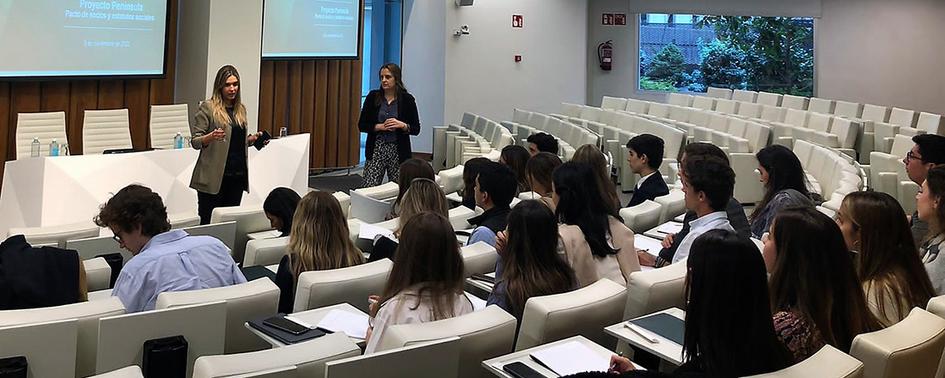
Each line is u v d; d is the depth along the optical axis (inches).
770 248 90.4
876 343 81.4
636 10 569.3
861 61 582.2
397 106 282.0
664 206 199.3
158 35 335.9
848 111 469.7
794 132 390.0
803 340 84.2
